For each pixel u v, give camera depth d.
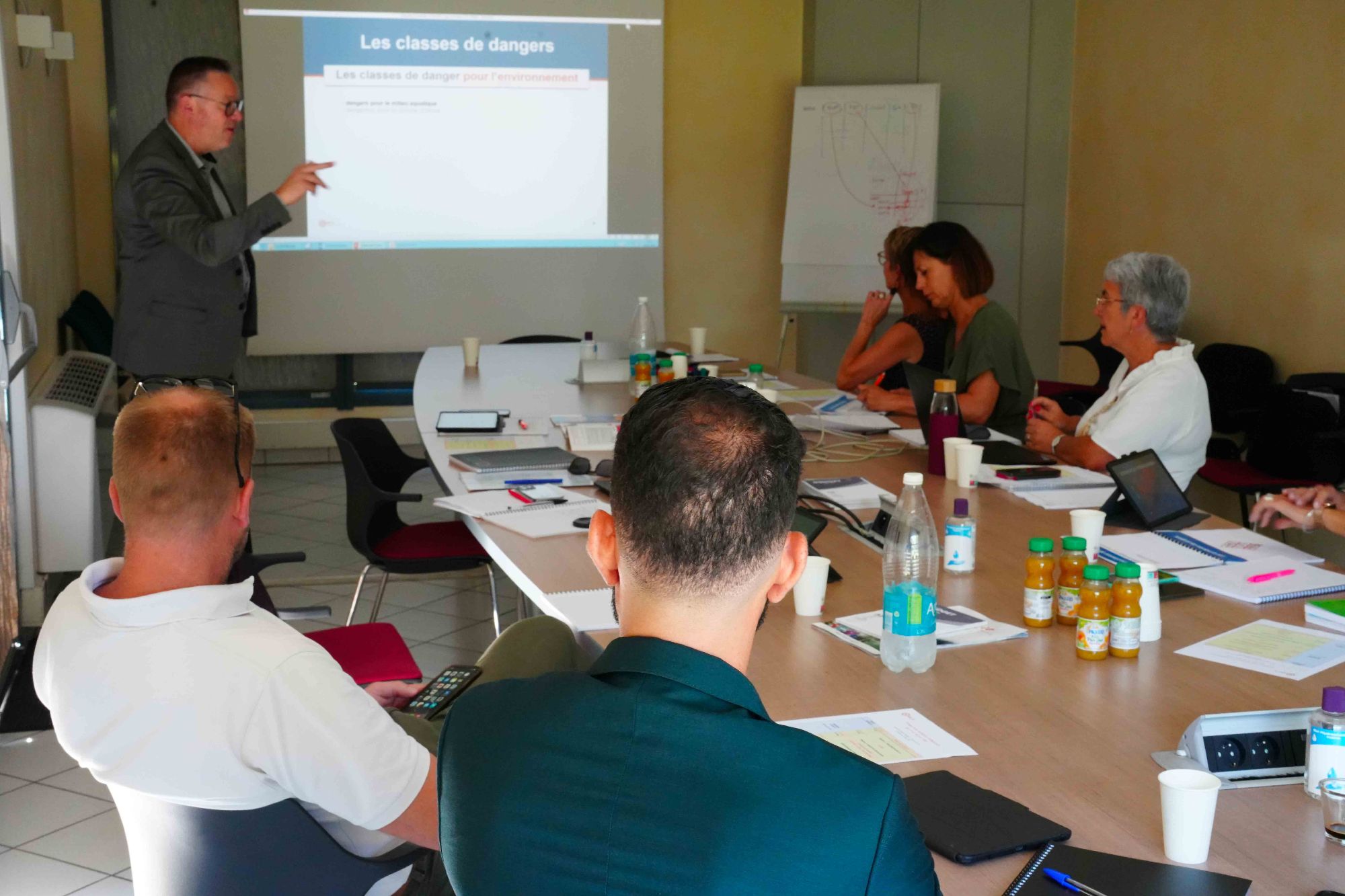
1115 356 5.50
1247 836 1.23
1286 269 5.21
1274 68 5.23
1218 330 5.68
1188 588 2.04
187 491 1.38
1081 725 1.51
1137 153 6.30
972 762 1.40
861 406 4.04
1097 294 6.77
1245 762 1.39
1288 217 5.18
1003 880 1.15
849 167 6.86
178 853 1.37
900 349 4.38
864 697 1.60
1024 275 7.12
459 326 6.76
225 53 6.36
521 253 6.77
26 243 4.16
